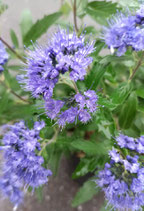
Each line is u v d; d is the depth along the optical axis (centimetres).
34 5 23
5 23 19
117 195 10
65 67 9
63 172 19
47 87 9
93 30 14
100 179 10
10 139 10
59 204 18
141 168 9
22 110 11
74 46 9
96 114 10
